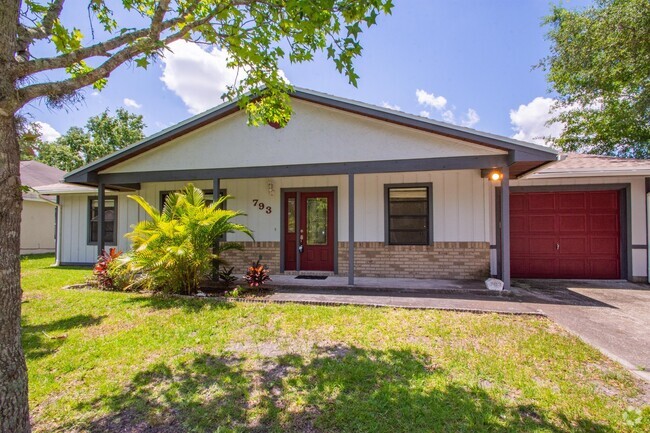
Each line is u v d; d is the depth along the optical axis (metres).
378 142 7.11
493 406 2.66
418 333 4.32
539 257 8.55
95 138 28.31
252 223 9.34
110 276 7.39
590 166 8.30
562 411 2.60
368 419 2.51
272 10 3.00
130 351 3.83
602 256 8.31
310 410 2.65
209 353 3.75
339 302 5.86
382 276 8.52
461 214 8.19
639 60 11.40
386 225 8.56
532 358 3.57
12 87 1.89
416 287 7.02
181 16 2.91
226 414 2.61
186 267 6.62
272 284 7.49
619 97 13.93
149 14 3.63
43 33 2.37
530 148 6.21
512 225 8.68
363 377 3.13
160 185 10.23
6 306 1.95
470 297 6.37
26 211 16.23
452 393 2.85
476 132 6.39
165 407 2.73
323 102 7.15
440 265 8.25
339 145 7.32
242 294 6.61
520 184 8.55
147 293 6.78
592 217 8.35
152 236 6.41
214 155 7.99
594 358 3.57
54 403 2.81
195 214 6.62
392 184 8.55
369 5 2.64
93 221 11.25
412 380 3.07
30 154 3.29
